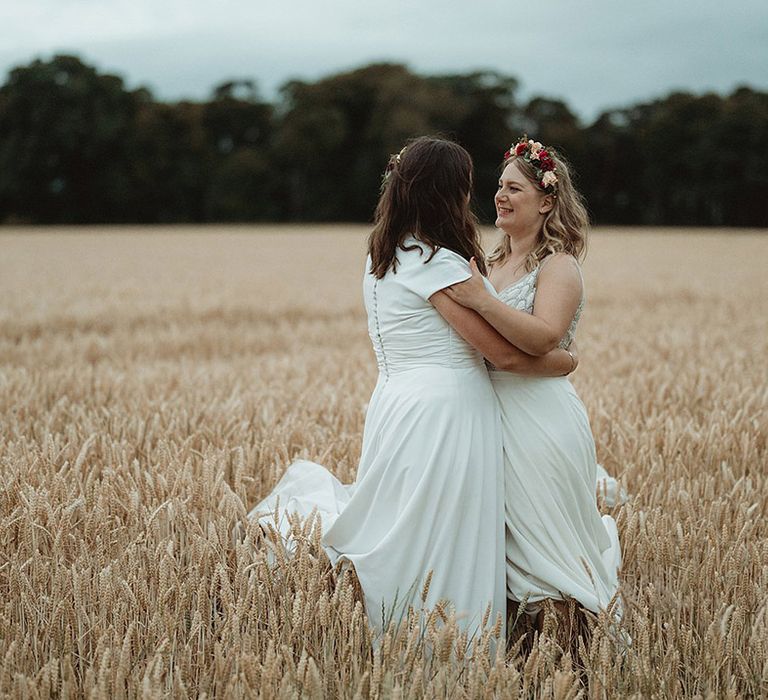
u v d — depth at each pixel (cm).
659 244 3622
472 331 298
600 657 254
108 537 321
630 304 1383
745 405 532
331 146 6688
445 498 300
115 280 1777
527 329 296
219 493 368
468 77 6794
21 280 1755
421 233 302
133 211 6706
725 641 271
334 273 2031
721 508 354
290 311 1287
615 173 7044
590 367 722
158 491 372
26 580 289
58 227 5938
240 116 7225
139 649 268
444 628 245
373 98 6856
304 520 351
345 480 421
